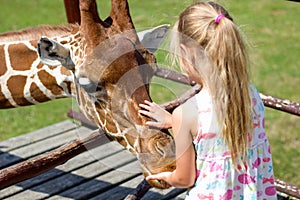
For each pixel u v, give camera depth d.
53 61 2.85
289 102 3.47
